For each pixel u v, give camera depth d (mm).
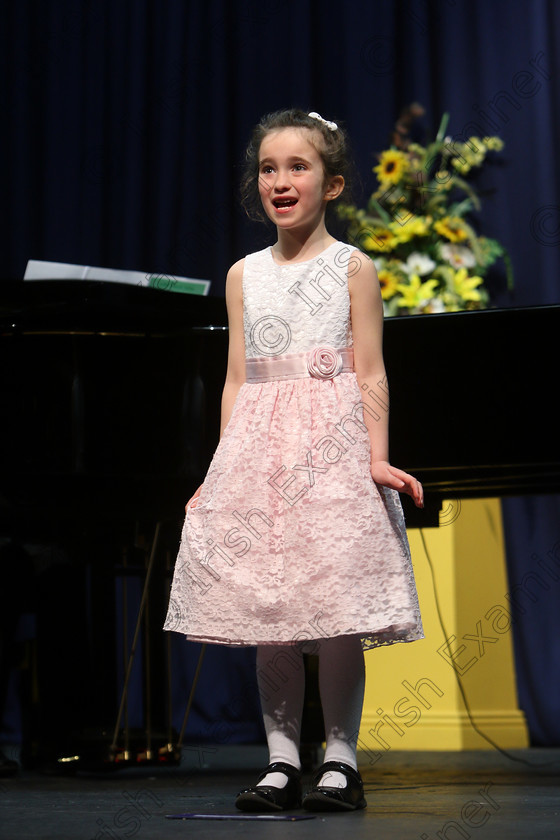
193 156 5707
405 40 5551
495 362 3293
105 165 5844
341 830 1970
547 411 3250
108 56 5867
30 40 5957
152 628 3596
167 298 3551
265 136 2512
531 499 5160
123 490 3473
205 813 2271
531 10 5316
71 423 3344
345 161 2586
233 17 5738
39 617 3559
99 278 3602
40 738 3555
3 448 3330
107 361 3389
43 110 5922
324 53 5680
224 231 5621
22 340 3350
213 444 3402
